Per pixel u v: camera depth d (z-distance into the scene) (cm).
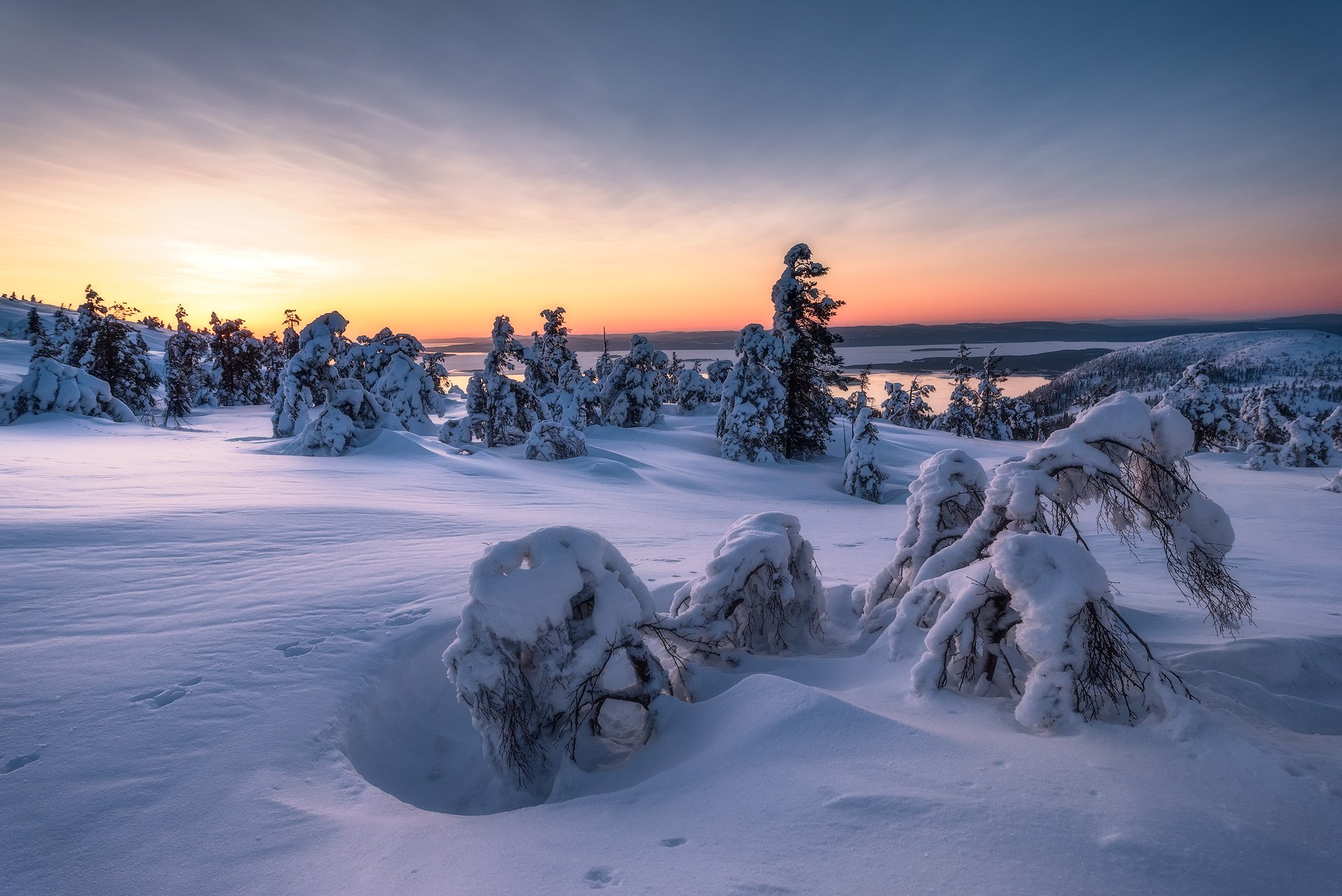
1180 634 561
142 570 677
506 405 3491
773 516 605
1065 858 220
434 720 475
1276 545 1272
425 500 1421
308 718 399
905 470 3316
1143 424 477
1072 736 326
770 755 317
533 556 432
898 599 599
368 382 3962
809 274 3728
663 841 255
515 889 231
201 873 261
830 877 218
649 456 3109
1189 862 217
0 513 871
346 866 262
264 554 777
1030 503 455
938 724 353
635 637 448
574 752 398
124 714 389
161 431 2878
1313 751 302
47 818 296
